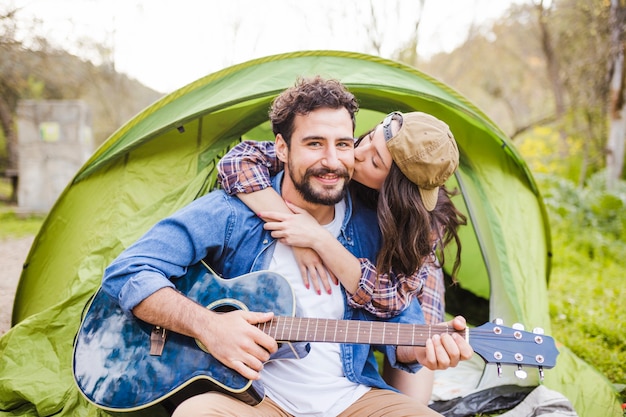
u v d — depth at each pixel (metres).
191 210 2.06
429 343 1.80
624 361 3.24
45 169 8.88
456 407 2.59
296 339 1.90
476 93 14.77
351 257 2.07
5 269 5.26
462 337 1.81
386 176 2.08
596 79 8.52
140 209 2.67
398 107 2.98
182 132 2.74
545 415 2.46
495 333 1.82
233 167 2.16
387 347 2.11
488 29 13.34
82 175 2.73
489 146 3.16
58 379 2.40
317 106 1.96
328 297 2.07
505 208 3.06
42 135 8.87
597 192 7.38
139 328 1.99
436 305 2.83
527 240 3.08
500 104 14.95
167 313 1.87
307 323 1.91
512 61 13.54
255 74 2.80
